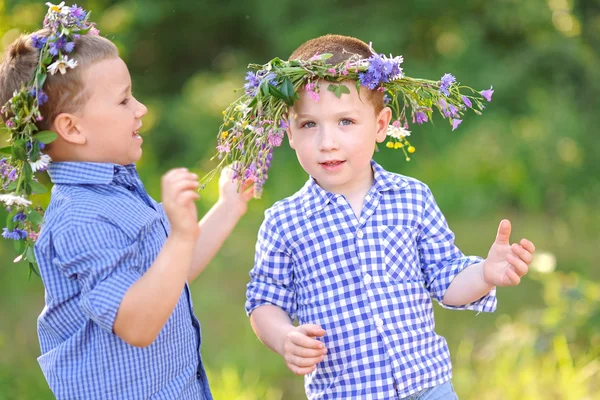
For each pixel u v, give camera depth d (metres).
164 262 2.20
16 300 7.40
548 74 11.66
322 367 2.72
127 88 2.55
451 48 12.38
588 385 4.91
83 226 2.32
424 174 10.76
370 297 2.69
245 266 8.24
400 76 2.71
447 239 2.87
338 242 2.74
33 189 2.44
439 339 2.80
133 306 2.19
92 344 2.39
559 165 10.60
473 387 4.95
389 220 2.78
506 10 11.83
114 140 2.51
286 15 12.39
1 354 5.77
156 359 2.45
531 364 5.06
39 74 2.43
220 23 13.23
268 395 5.07
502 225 2.64
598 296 5.39
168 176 2.21
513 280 2.59
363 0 12.38
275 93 2.63
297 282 2.78
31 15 8.20
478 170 10.62
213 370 5.42
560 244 8.59
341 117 2.69
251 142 2.76
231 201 3.05
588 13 12.20
